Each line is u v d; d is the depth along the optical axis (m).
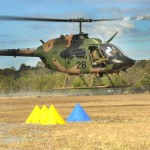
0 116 66.56
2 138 35.75
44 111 51.44
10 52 69.94
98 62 61.44
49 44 67.19
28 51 69.19
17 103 136.00
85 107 91.69
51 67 67.50
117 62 60.38
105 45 61.66
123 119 54.81
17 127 45.84
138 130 38.88
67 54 64.25
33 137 35.88
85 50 62.38
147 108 81.69
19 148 29.27
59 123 48.75
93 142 30.89
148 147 28.23
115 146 28.62
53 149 28.28
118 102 123.25
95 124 46.69
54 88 62.62
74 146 29.12
